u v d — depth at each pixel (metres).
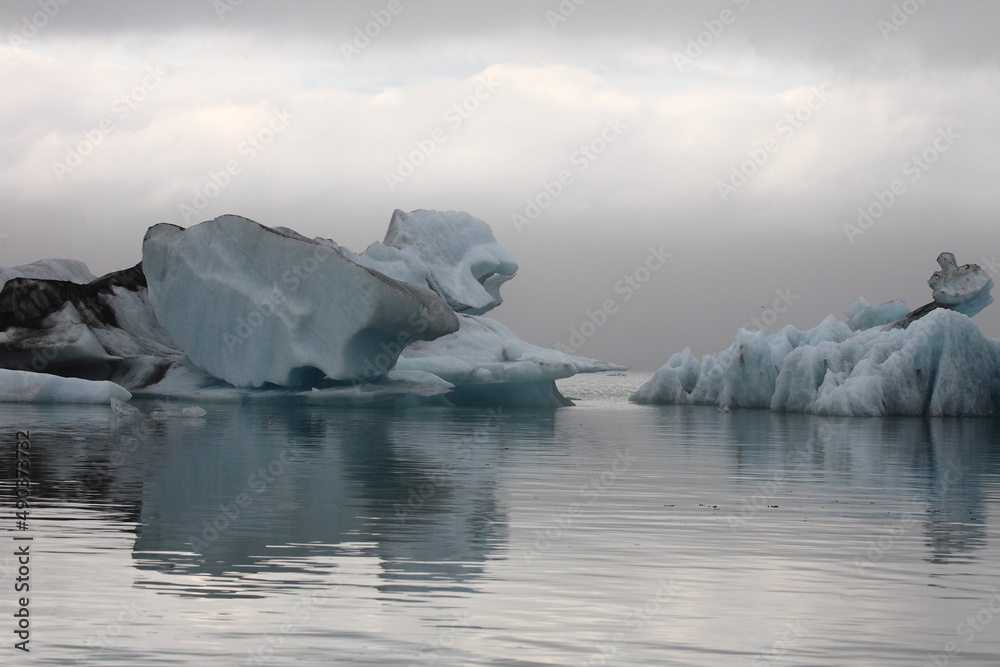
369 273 28.59
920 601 7.55
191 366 33.53
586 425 25.72
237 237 31.36
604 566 8.54
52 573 8.02
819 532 10.21
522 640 6.51
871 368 31.06
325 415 27.08
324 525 10.16
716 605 7.38
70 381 28.56
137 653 6.16
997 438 22.16
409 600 7.36
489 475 14.38
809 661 6.22
